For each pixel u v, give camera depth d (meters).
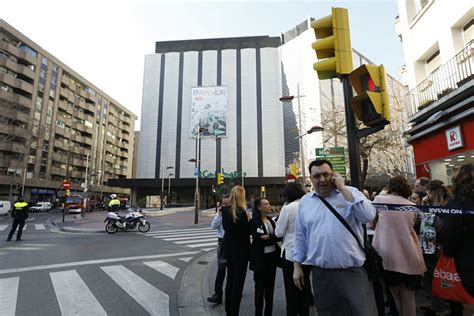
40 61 55.97
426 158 8.69
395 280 3.12
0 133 46.34
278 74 75.50
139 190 61.22
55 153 59.00
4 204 34.03
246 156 71.06
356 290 2.26
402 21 10.66
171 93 76.31
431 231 3.77
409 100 9.62
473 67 7.12
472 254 2.38
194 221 23.31
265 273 3.61
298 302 3.33
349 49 3.52
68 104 63.59
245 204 3.96
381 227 3.28
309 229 2.49
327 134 19.83
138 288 5.23
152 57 79.00
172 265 7.21
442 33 8.61
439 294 2.58
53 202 58.59
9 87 50.00
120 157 85.69
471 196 2.40
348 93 3.43
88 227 17.72
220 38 80.62
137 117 94.12
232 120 73.62
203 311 4.09
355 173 3.23
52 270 6.58
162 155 72.88
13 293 4.91
